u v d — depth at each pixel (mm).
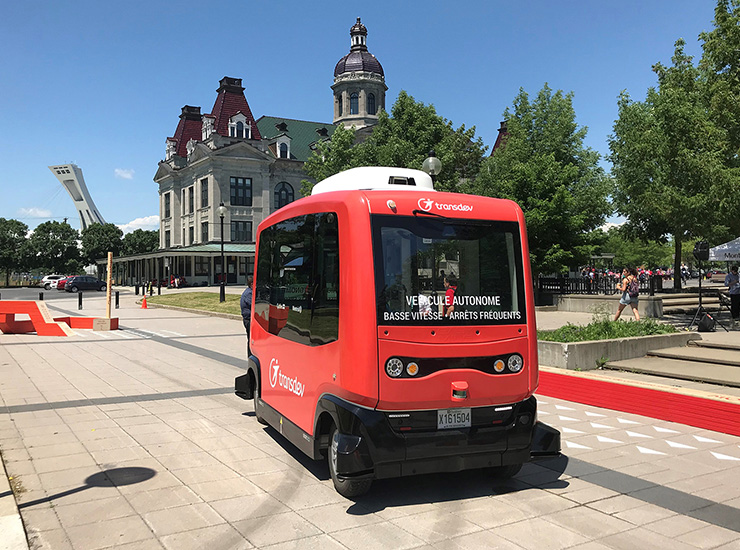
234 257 62844
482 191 32938
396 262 4824
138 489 5160
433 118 31750
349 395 4711
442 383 4770
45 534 4223
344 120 71250
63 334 18328
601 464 5980
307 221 5789
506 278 5219
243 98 66000
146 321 24203
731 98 13852
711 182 14047
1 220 90562
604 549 4047
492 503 4914
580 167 34188
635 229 30812
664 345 11430
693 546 4102
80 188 181375
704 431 7250
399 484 5391
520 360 5117
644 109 25500
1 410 8172
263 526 4402
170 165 69812
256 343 7496
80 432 7043
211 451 6336
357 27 72375
